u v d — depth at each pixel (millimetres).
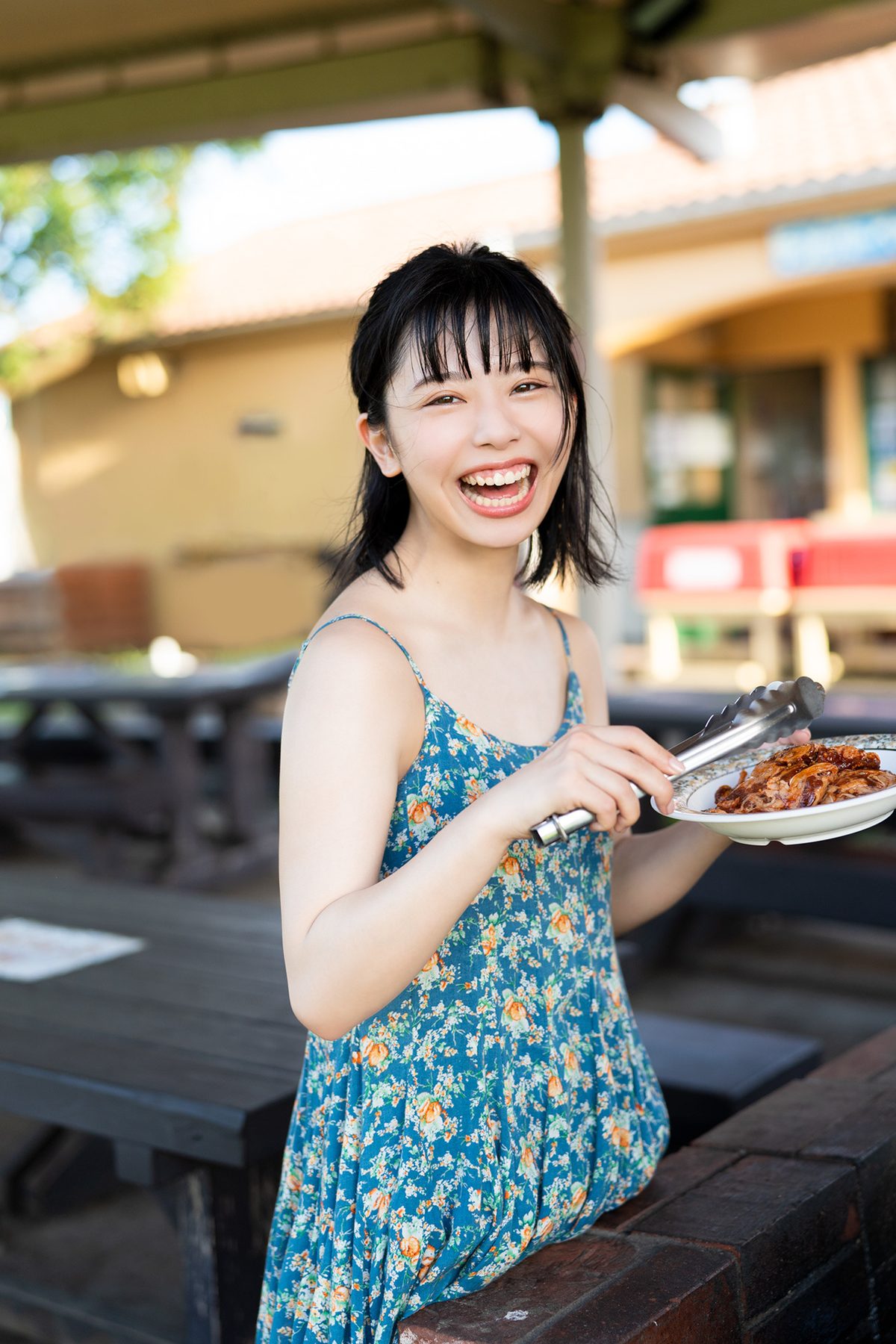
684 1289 1365
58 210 15828
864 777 1319
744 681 9516
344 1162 1420
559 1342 1286
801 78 12539
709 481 12930
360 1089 1425
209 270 15438
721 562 9664
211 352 13570
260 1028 2217
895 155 8820
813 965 4723
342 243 13945
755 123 11547
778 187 9023
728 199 9258
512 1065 1438
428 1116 1404
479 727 1424
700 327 12617
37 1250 3031
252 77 6289
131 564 14266
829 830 1292
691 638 11039
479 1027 1420
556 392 1381
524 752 1444
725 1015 4258
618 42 5754
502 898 1429
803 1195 1551
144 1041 2170
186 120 6480
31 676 7121
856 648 10008
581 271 6133
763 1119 1802
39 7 5754
